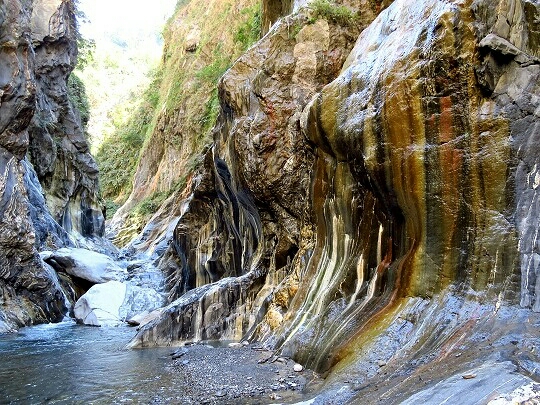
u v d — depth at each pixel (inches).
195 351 297.1
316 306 263.6
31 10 815.1
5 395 217.6
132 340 349.4
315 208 300.4
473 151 190.9
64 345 362.0
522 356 137.2
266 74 381.1
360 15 384.8
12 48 512.4
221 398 195.9
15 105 518.0
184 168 1142.3
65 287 625.6
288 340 257.3
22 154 538.9
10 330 454.0
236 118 406.6
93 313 522.0
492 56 186.5
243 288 381.1
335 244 275.3
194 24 1443.2
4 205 502.6
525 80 182.9
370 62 262.1
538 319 156.4
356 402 157.1
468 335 166.4
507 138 183.5
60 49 869.2
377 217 242.5
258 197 381.1
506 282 173.0
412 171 209.5
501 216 181.2
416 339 183.5
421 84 209.5
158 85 1727.4
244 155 379.9
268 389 202.1
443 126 200.4
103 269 660.1
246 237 455.8
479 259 182.7
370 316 216.7
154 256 859.4
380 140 226.7
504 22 191.8
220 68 1099.3
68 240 762.8
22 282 521.3
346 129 253.3
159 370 257.4
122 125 1873.8
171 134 1282.0
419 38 218.4
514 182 180.1
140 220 1216.8
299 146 351.6
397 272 216.8
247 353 271.7
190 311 360.8
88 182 956.6
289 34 385.7
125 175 1685.5
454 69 196.9
